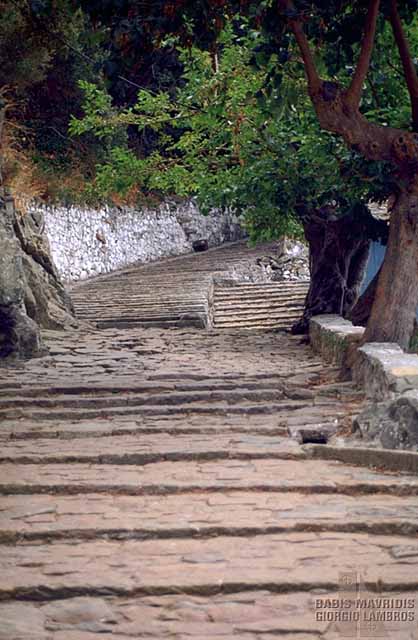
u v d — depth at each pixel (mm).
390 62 11930
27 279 15328
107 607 4559
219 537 5512
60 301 16359
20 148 22062
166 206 28875
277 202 13383
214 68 14492
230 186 14094
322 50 10820
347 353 10000
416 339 11141
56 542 5457
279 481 6523
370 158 9875
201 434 8062
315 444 7457
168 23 8836
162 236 28297
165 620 4406
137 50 9109
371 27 9320
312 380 9969
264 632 4262
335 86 9453
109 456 7207
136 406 9047
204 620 4398
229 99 13453
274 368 10914
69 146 23766
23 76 19312
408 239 10031
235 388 9609
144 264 26812
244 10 9180
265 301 20484
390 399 7746
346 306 15375
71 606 4570
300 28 9289
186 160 15367
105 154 24266
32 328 12164
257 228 15312
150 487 6414
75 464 7148
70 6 9141
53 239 21516
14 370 10977
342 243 15156
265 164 13258
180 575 4871
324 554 5184
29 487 6449
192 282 20750
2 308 11898
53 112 23656
